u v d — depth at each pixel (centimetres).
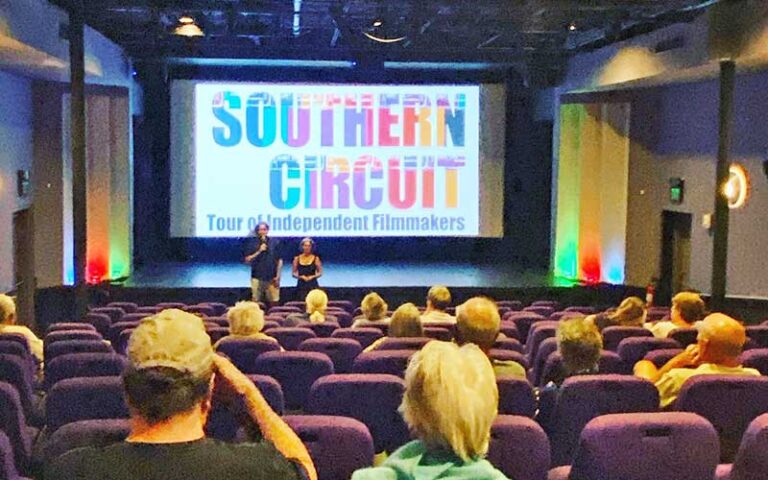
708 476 368
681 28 1255
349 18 1423
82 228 1245
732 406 459
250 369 662
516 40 1642
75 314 1244
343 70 1817
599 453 362
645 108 1684
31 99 1546
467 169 1850
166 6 1235
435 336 777
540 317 999
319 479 365
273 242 1471
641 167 1691
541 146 1919
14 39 1006
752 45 1098
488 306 530
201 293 1564
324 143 1819
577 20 1373
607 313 906
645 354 672
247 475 192
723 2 1130
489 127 1850
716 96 1450
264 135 1811
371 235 1838
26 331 798
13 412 461
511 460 379
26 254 1534
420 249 1958
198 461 191
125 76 1653
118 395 456
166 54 1669
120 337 845
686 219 1606
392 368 575
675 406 470
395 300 1600
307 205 1823
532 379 709
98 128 1655
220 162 1812
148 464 189
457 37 1591
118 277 1670
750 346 773
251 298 1570
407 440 485
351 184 1827
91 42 1391
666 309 1246
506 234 1927
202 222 1819
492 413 215
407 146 1833
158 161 1883
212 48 1662
